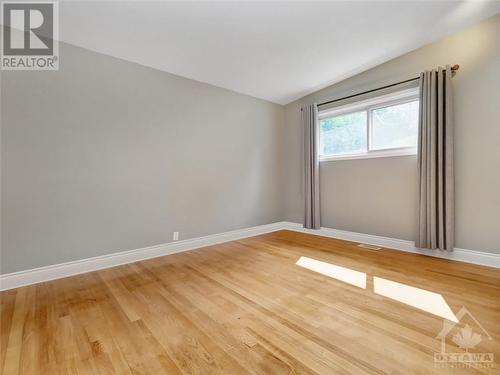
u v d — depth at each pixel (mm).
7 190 2109
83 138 2482
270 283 2162
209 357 1257
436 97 2635
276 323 1551
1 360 1255
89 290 2066
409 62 2875
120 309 1750
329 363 1198
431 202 2668
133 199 2811
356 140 3531
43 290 2070
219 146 3639
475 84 2455
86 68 2510
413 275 2262
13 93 2141
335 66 3131
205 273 2424
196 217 3369
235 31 2336
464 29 2486
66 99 2389
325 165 3883
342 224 3678
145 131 2904
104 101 2615
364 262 2646
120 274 2424
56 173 2336
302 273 2381
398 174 3072
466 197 2535
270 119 4371
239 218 3891
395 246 3088
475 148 2475
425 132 2707
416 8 2125
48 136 2295
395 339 1370
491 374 1105
